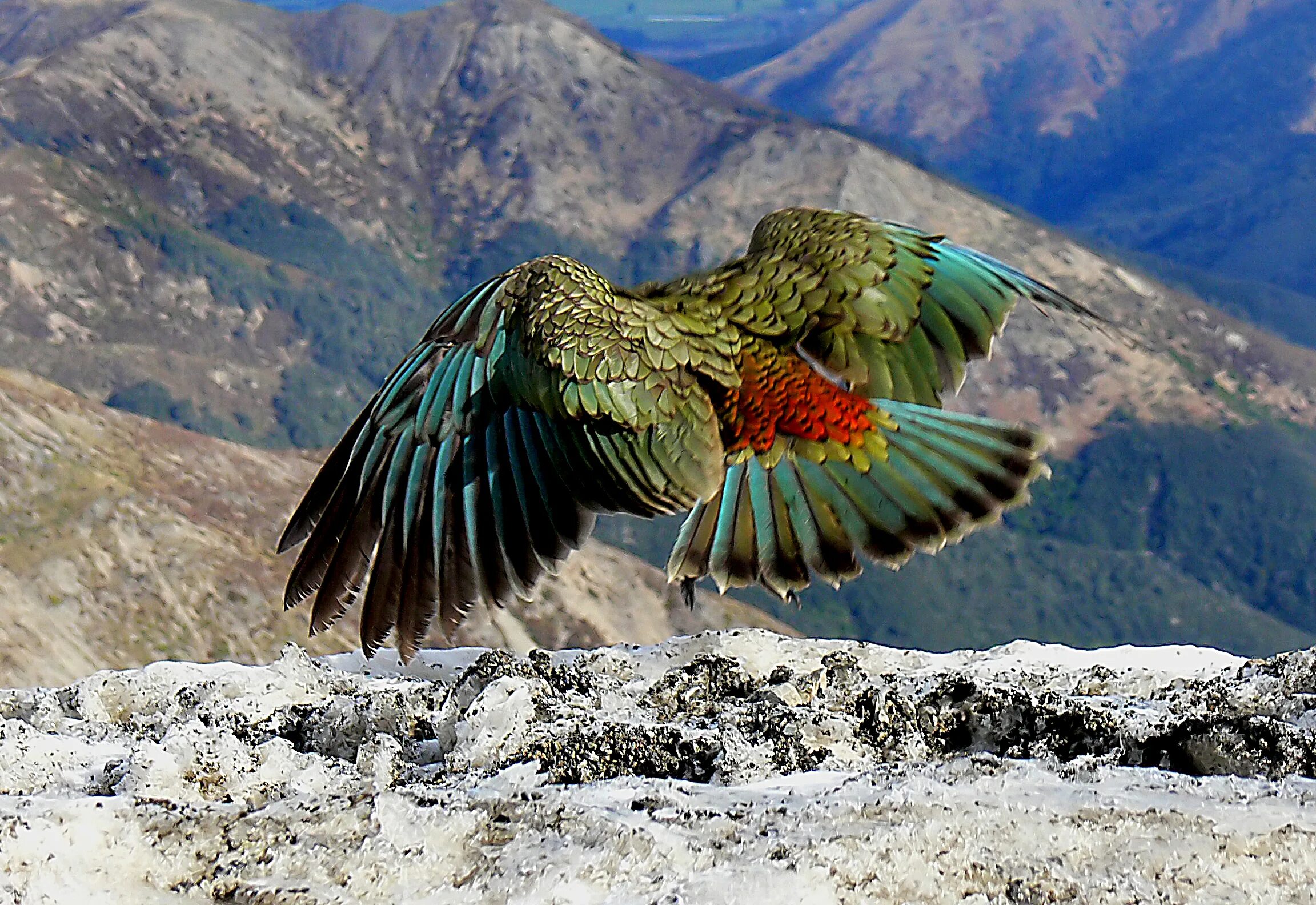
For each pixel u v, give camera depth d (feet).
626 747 20.72
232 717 25.89
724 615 336.70
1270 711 25.05
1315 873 14.78
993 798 16.61
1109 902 14.17
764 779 19.10
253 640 312.50
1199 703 26.02
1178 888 14.40
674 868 14.58
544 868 14.58
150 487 356.18
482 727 21.52
